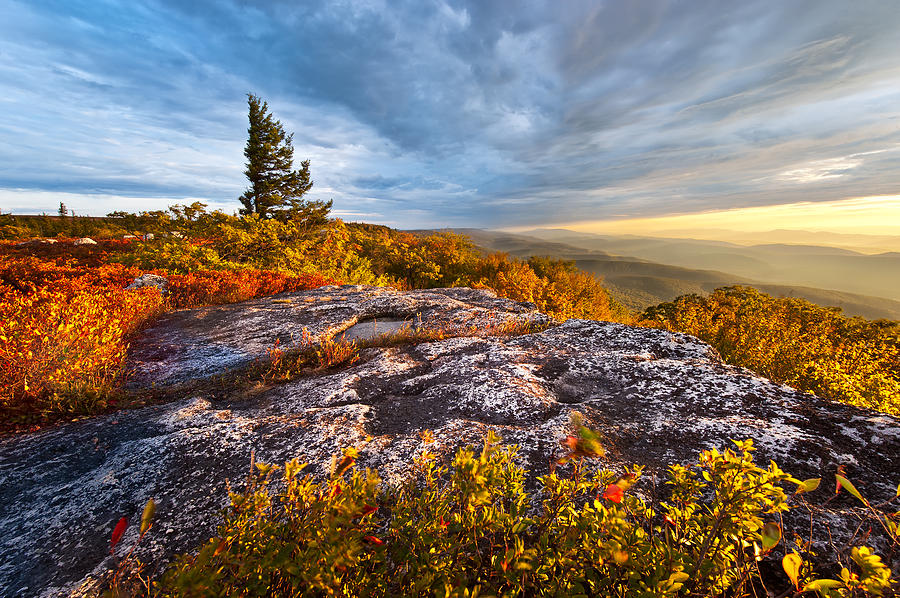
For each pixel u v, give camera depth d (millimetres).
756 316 12719
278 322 5594
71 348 3295
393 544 1029
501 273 20734
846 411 2180
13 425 2691
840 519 1410
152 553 1480
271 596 944
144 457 2133
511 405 2549
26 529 1644
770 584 1205
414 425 2430
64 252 21484
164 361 4215
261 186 35031
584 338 3936
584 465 1810
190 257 12562
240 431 2359
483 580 1041
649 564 875
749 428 2092
